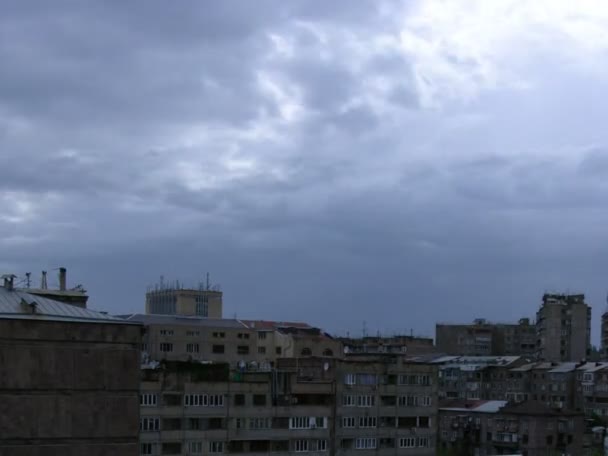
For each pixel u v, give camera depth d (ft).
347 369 410.31
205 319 633.61
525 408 536.42
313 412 396.98
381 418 415.03
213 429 374.63
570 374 655.35
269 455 384.88
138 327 179.01
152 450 361.71
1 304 180.24
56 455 169.68
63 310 184.75
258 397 385.91
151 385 364.38
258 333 633.61
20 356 168.66
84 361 173.68
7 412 166.81
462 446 554.05
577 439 536.01
